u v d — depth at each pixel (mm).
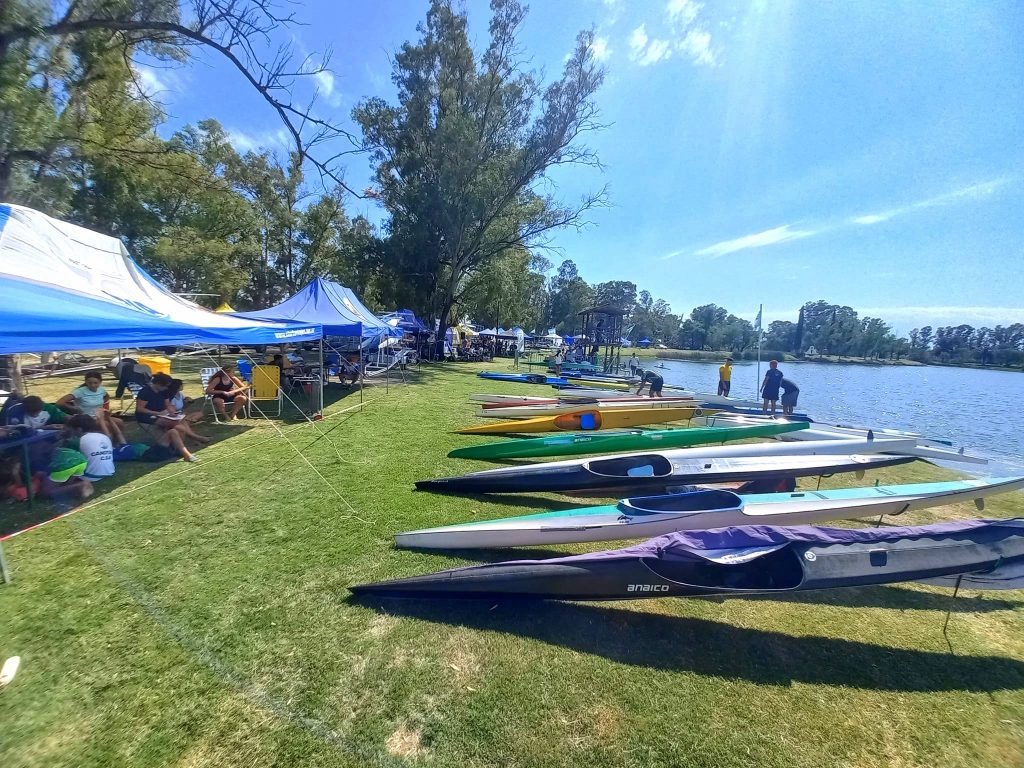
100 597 2947
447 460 6348
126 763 1860
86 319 4258
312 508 4508
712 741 2088
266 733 2021
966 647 2840
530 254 33688
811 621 3037
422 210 23250
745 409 10367
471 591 2996
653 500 3945
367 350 16828
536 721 2141
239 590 3086
